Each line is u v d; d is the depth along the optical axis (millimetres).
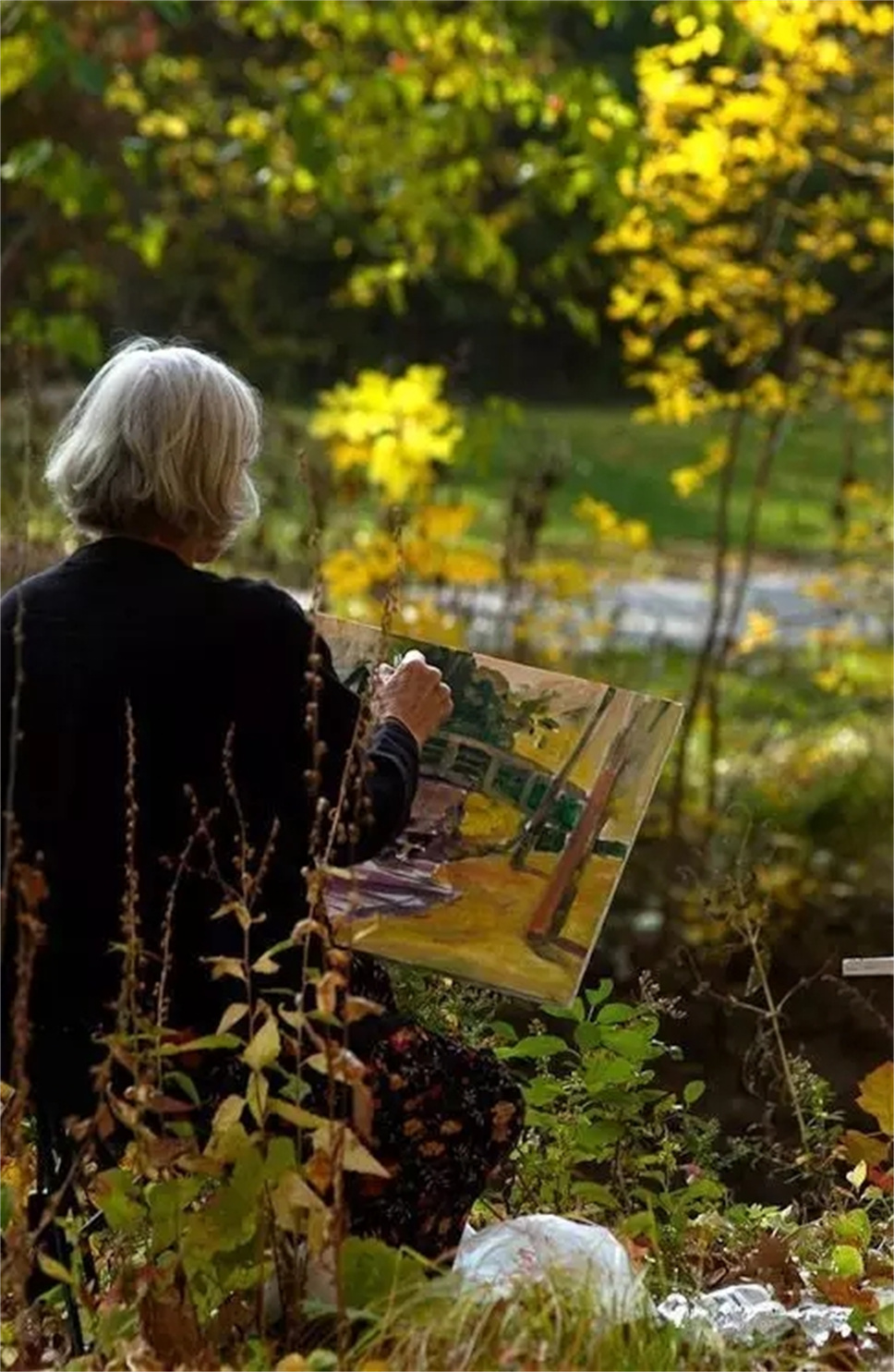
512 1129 3715
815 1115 5242
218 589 3662
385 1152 3658
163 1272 3592
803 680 13039
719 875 7121
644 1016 4512
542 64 10789
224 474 3707
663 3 10469
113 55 11391
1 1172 3996
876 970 4406
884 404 11406
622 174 9992
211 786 3607
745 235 10461
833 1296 4137
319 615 3969
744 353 10672
